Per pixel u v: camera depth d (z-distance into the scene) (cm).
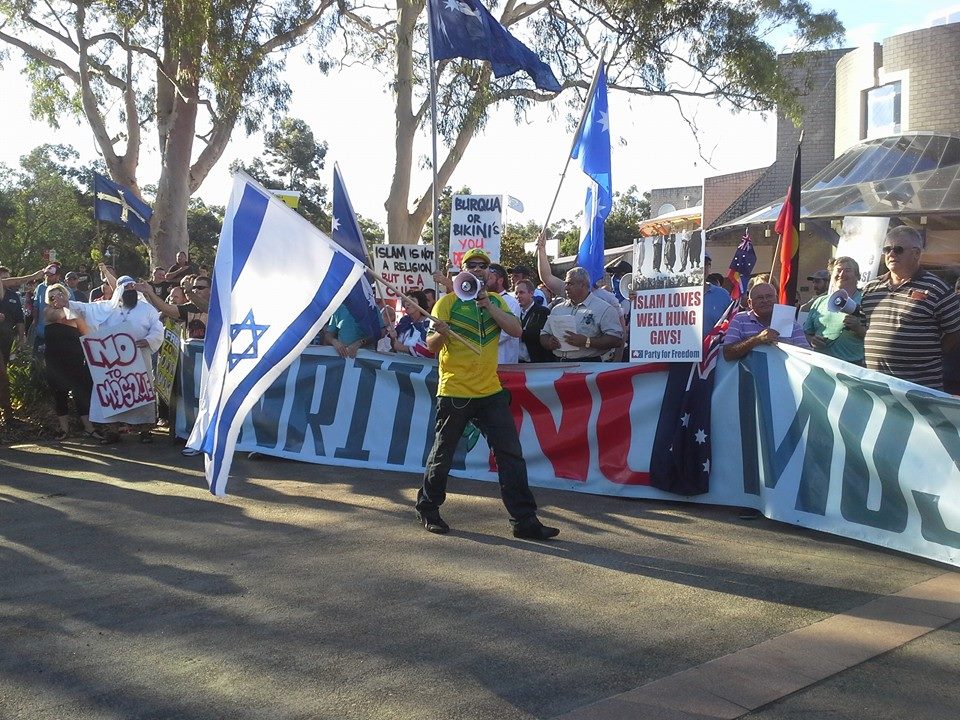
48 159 5778
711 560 546
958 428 525
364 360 841
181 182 1995
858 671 393
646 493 695
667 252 656
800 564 538
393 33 1995
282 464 846
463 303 602
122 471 807
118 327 948
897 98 2491
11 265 5438
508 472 595
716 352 670
